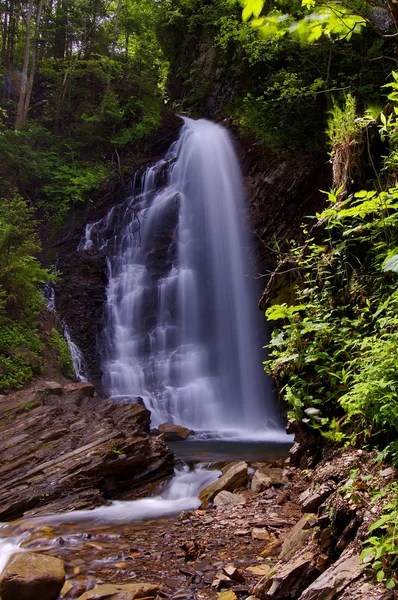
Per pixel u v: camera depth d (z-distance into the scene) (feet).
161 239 55.62
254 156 54.49
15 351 34.96
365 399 11.91
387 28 40.57
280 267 21.15
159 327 51.67
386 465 11.67
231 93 63.87
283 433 40.96
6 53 74.79
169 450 24.72
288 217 49.55
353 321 15.64
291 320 17.79
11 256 37.96
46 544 15.02
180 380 49.24
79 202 58.39
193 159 58.70
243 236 52.54
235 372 49.14
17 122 60.23
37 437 24.13
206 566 12.25
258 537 13.53
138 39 79.87
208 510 17.28
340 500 10.99
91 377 45.03
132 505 19.77
